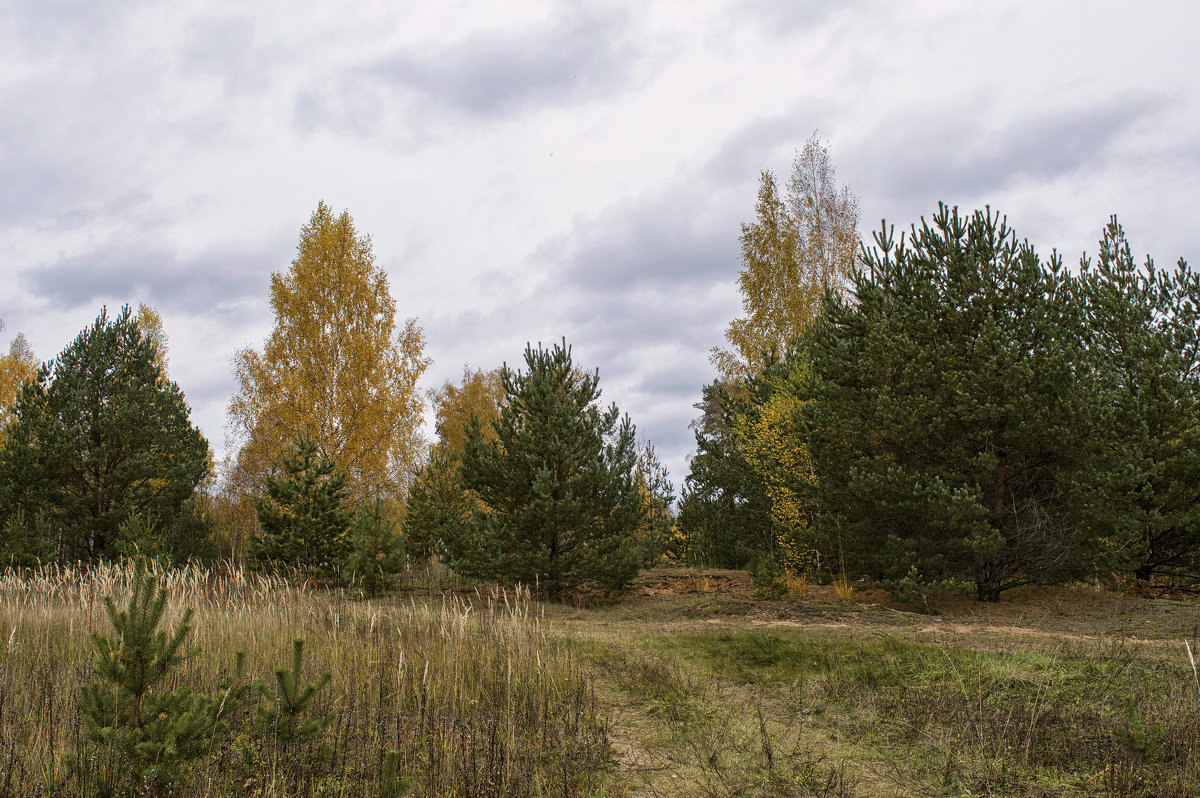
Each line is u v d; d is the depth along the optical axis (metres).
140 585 4.32
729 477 21.73
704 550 22.33
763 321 24.39
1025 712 6.16
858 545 14.33
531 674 7.18
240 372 27.56
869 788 5.00
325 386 24.67
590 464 15.52
